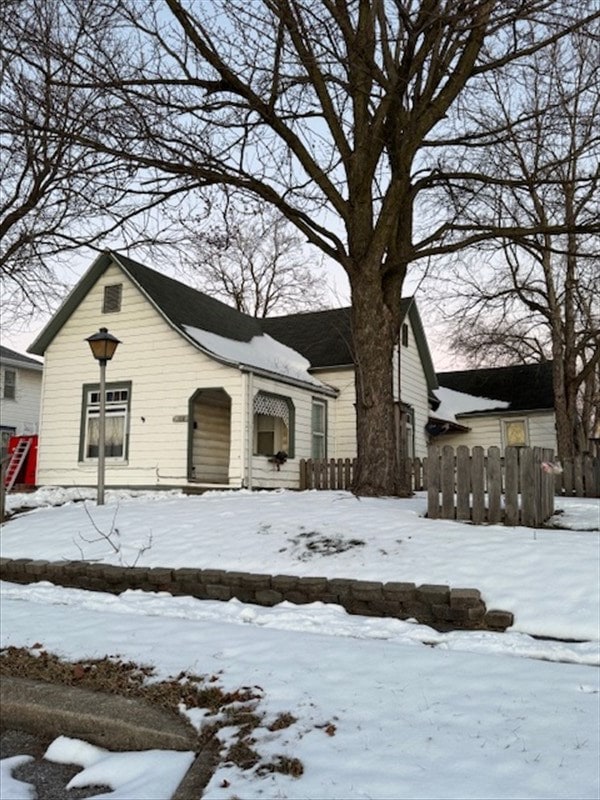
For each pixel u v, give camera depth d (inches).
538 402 989.2
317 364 749.3
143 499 466.3
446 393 1103.6
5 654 186.2
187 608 233.5
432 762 116.5
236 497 397.4
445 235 452.4
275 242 1418.6
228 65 366.9
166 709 147.6
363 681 154.4
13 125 377.4
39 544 320.8
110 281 658.2
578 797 103.7
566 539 249.9
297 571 247.0
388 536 264.7
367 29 363.3
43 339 676.1
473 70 384.5
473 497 287.3
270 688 151.7
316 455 711.1
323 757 120.4
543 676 156.2
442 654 173.5
